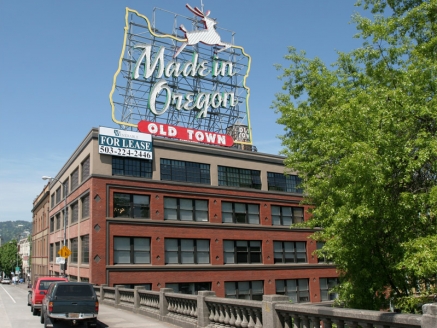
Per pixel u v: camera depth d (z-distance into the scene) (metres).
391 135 14.38
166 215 39.84
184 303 18.00
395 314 7.81
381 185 14.74
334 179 16.70
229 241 43.53
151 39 44.22
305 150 23.28
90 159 37.31
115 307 27.08
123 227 37.03
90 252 35.44
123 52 41.97
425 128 15.10
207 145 43.31
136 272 36.94
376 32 17.27
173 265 38.88
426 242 14.03
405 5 17.91
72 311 17.52
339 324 9.27
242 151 45.81
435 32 16.20
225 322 13.89
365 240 17.27
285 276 46.34
